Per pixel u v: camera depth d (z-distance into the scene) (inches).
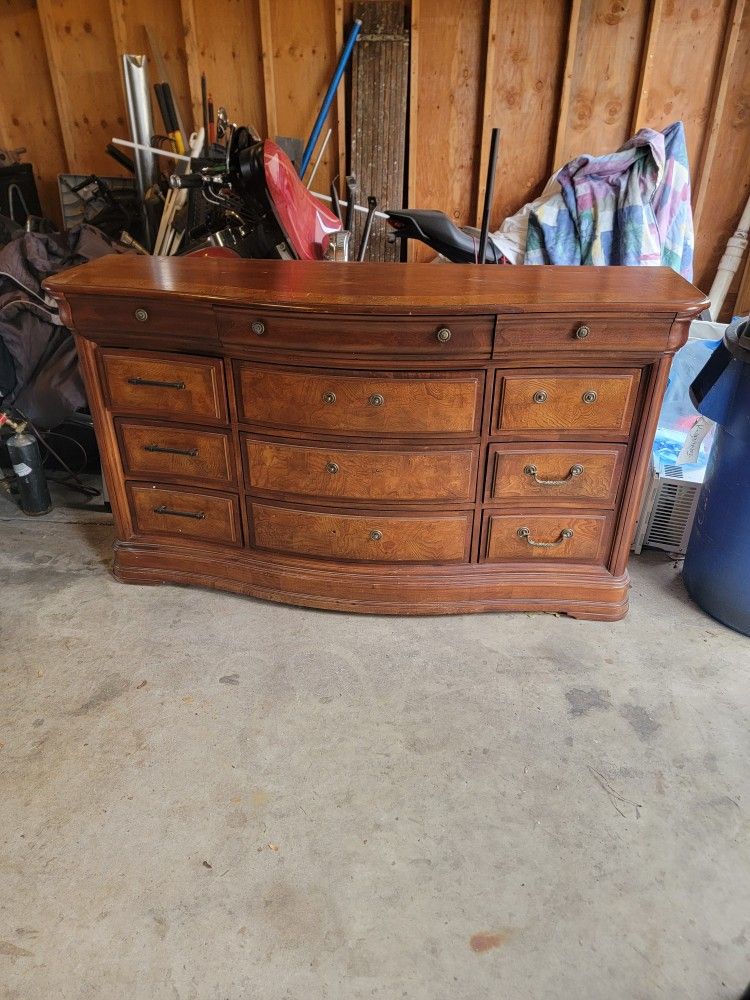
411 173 128.6
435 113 125.8
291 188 79.7
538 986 43.2
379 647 71.5
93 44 126.7
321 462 69.1
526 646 71.9
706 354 93.6
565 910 47.5
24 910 46.9
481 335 61.5
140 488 76.2
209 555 77.7
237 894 48.1
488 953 44.9
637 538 86.7
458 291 63.5
